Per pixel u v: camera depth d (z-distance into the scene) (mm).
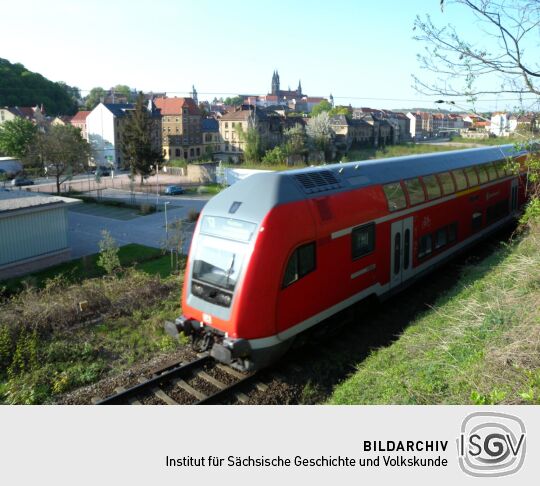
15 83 107938
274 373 9836
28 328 12086
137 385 9305
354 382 8867
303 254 9719
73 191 53844
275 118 85875
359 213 11242
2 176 61125
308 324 9977
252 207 9523
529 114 8117
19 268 22906
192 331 10016
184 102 84188
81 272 23031
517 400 6242
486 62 7176
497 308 9672
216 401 8984
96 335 12195
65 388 9844
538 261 11539
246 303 8938
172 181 62500
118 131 79812
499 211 19359
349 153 76375
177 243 22812
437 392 7340
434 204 14406
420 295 13969
